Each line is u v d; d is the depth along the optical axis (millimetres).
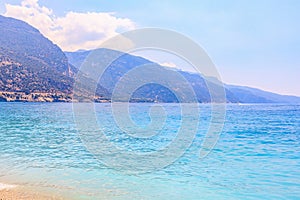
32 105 110562
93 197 11797
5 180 13867
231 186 13555
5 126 39875
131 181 14094
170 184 13750
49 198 11562
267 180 14477
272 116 68500
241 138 29812
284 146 24828
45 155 20016
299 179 14648
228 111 93812
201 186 13484
